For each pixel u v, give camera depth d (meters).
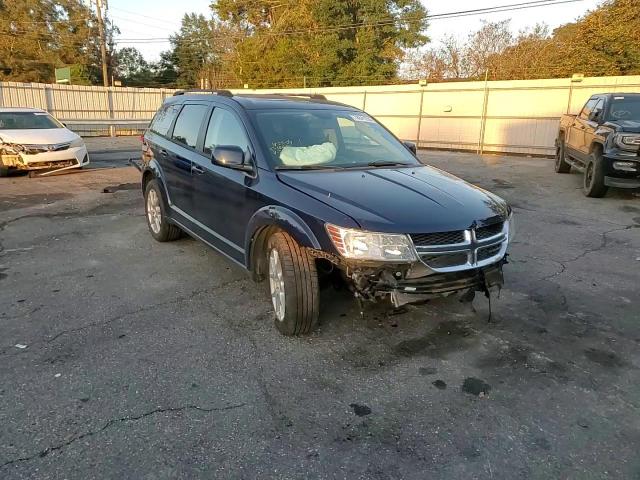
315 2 38.12
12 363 3.33
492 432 2.73
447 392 3.10
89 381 3.14
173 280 4.94
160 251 5.88
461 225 3.33
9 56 46.75
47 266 5.31
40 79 48.50
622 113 9.66
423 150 20.58
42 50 49.41
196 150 5.00
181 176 5.22
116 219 7.47
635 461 2.52
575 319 4.17
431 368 3.37
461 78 38.03
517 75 34.72
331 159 4.26
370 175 3.98
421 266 3.23
